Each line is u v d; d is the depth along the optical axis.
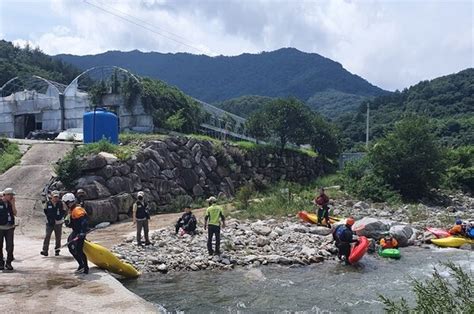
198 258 14.02
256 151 35.84
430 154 32.66
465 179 38.09
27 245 14.98
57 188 20.95
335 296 11.23
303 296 11.18
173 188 26.05
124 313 8.26
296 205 23.89
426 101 96.06
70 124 36.75
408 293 11.48
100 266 11.80
